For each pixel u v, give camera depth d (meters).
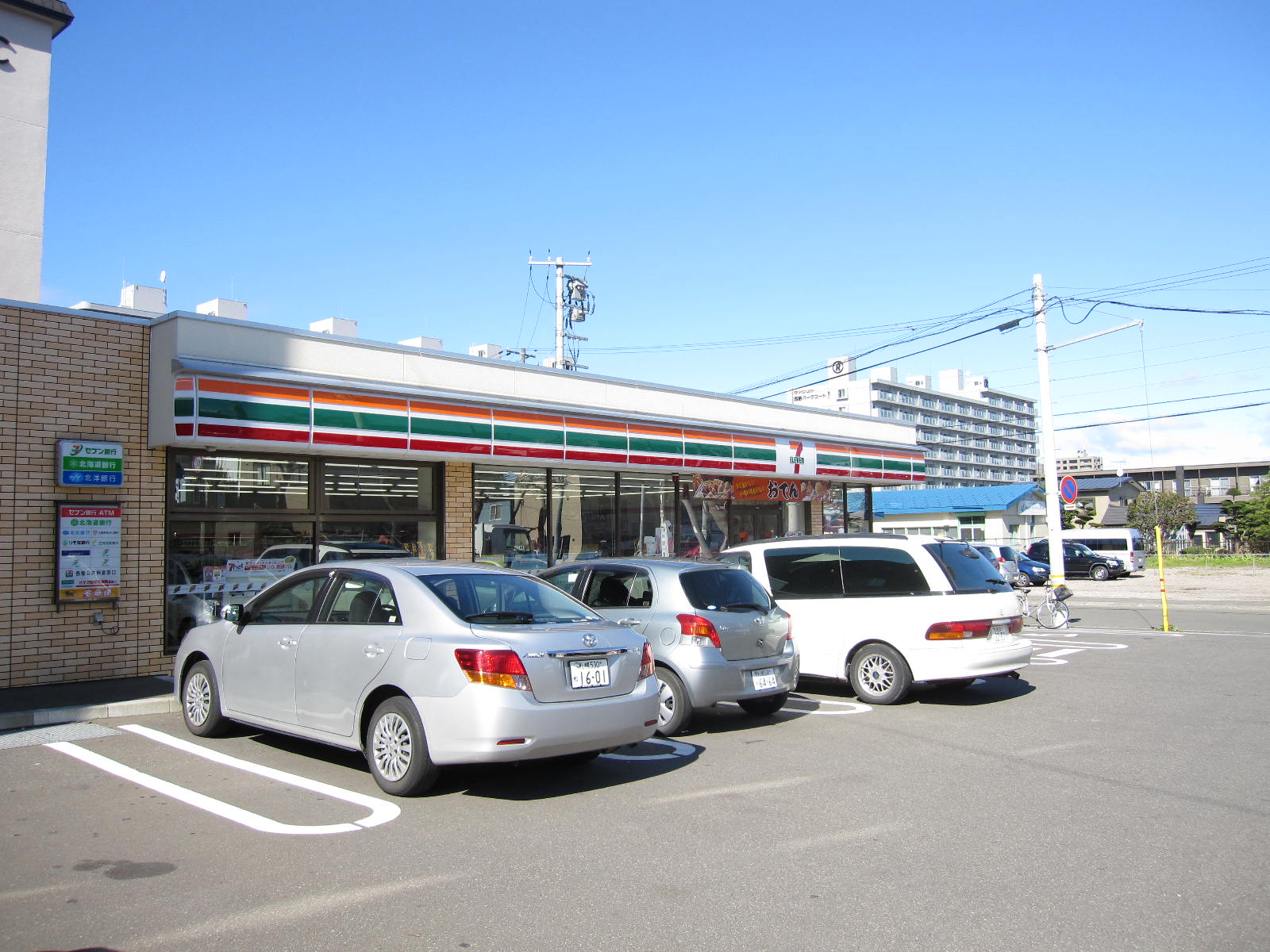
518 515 14.73
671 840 5.21
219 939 3.88
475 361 14.02
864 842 5.18
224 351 11.12
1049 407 21.03
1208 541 72.69
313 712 6.70
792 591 10.23
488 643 5.87
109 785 6.36
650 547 16.89
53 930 3.97
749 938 3.91
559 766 7.04
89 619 10.28
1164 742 7.70
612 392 16.16
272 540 11.87
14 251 11.88
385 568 6.82
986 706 9.44
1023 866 4.79
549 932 3.96
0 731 8.23
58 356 10.27
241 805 5.88
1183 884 4.53
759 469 17.98
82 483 10.23
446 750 5.77
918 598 9.43
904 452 21.94
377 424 12.01
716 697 7.96
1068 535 41.41
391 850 5.03
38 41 12.41
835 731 8.30
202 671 7.91
